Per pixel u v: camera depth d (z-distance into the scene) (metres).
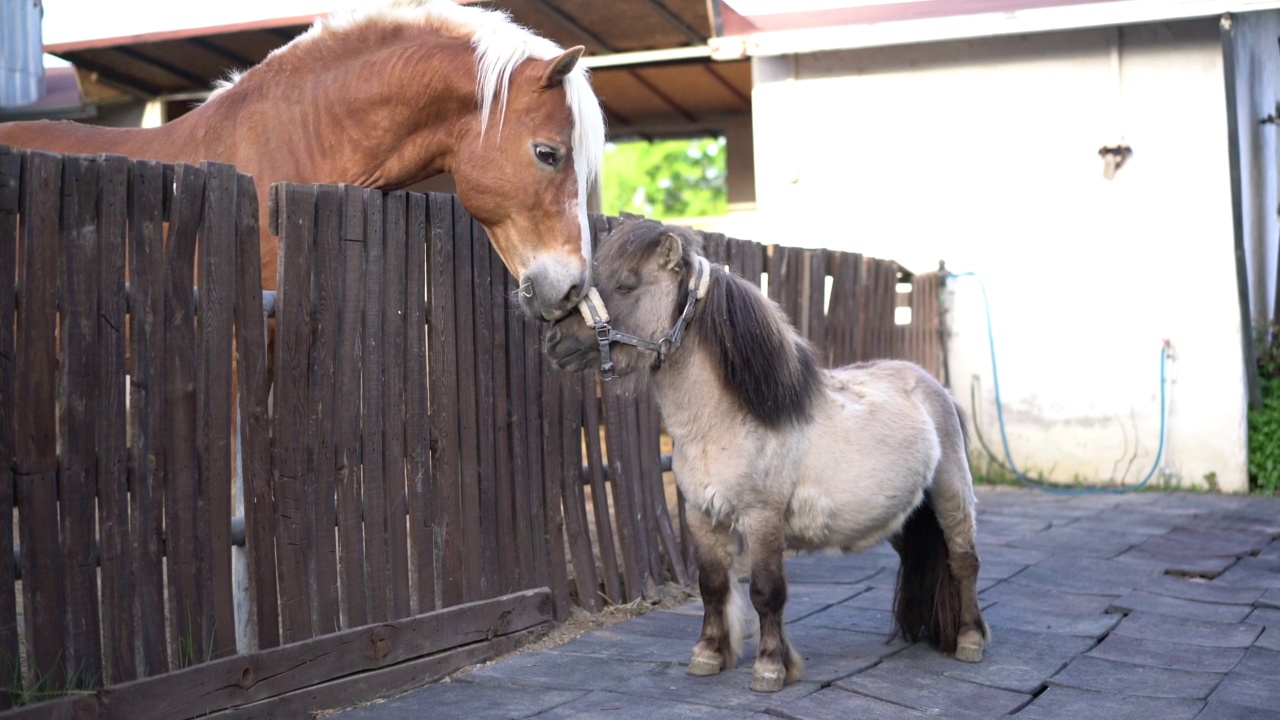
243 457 3.38
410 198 3.99
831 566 5.90
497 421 4.39
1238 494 8.38
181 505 3.19
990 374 9.23
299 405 3.53
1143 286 8.71
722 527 3.78
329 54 4.18
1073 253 8.94
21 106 10.32
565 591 4.69
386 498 3.86
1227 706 3.59
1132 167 8.72
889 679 3.84
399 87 3.97
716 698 3.58
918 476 3.94
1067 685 3.82
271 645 3.43
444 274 4.13
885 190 9.51
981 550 6.23
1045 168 9.01
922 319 8.88
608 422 4.99
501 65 3.85
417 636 3.86
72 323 2.91
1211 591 5.29
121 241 3.04
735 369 3.53
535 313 3.76
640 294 3.59
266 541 3.43
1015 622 4.70
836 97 9.61
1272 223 9.81
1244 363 8.34
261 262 3.64
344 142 4.06
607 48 9.75
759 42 9.13
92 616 2.97
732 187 13.02
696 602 5.16
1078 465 8.94
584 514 4.86
